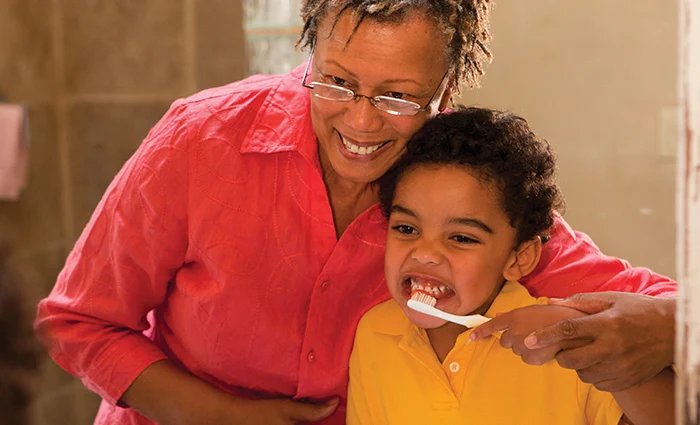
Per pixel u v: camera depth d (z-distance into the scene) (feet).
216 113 2.99
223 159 2.94
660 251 6.75
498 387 3.04
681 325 1.34
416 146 2.97
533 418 3.02
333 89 2.62
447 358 3.11
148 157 2.97
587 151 6.74
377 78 2.56
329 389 3.29
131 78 4.58
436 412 3.07
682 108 1.29
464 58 2.81
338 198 3.09
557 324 2.51
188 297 3.12
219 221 2.96
